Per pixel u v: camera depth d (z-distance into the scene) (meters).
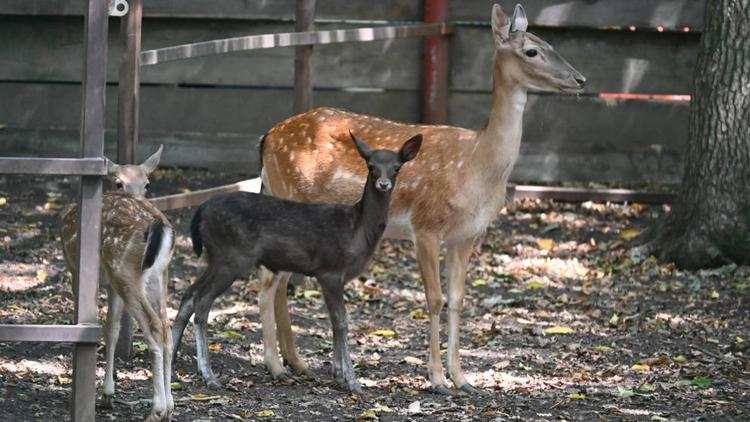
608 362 11.66
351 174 11.11
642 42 18.38
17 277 13.53
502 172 10.59
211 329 12.32
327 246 10.21
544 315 13.41
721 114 14.98
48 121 18.05
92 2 8.34
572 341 12.43
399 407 9.88
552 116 18.41
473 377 11.03
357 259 10.29
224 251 10.27
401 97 18.41
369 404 9.93
